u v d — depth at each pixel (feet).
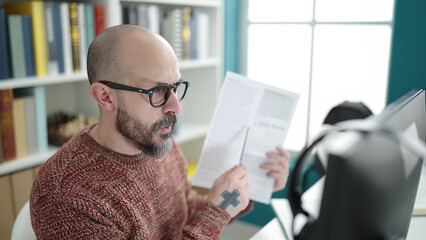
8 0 5.43
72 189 2.87
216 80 7.84
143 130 3.10
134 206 3.15
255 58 8.19
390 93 6.52
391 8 6.60
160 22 6.63
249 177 3.88
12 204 4.99
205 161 3.90
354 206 1.60
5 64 4.78
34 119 5.26
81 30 5.52
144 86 2.99
